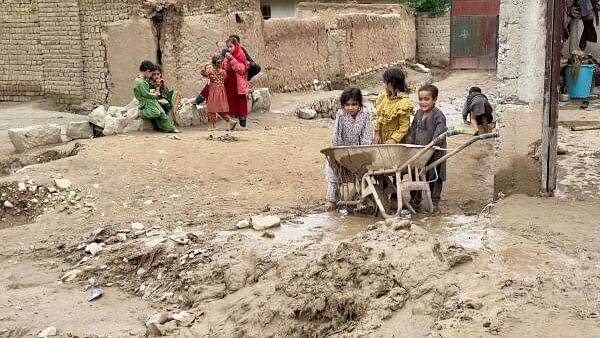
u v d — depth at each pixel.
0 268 7.13
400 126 7.64
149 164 9.70
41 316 6.16
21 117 15.16
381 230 6.10
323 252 6.18
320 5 27.94
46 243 7.62
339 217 7.62
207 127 13.52
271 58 19.30
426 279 5.32
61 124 14.21
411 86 24.95
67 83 16.36
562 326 4.42
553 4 7.14
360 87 24.47
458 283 5.15
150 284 6.66
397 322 5.02
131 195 8.68
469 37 28.73
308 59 21.41
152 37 15.22
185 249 6.91
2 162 10.56
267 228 7.23
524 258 5.62
